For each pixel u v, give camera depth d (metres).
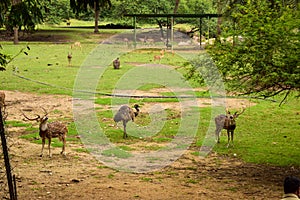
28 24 9.80
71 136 15.59
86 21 65.25
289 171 12.10
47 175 11.59
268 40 10.63
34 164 12.47
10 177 8.35
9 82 26.83
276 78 10.84
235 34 11.24
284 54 10.60
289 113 19.38
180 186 10.84
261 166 12.59
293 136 15.83
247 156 13.53
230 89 12.78
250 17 11.10
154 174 11.84
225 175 11.77
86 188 10.62
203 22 48.31
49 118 18.12
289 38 10.52
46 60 36.25
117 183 11.05
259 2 11.58
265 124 17.52
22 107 20.27
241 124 17.45
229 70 11.49
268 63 10.73
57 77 28.56
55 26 58.97
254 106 20.48
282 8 11.29
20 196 9.93
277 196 10.02
